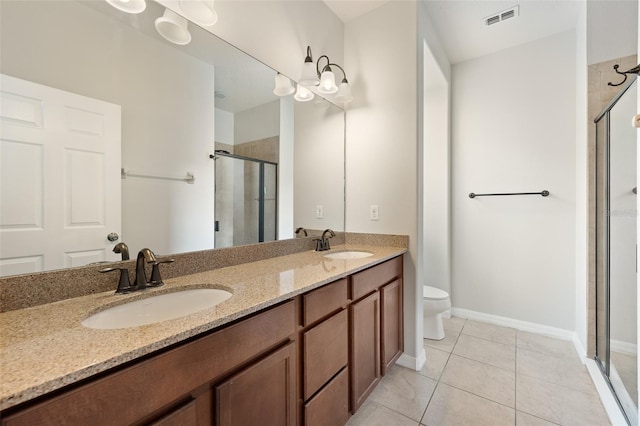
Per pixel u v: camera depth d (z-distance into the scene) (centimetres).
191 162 139
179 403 71
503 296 273
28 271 90
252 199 168
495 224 276
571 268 243
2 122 86
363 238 221
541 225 255
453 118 296
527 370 194
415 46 197
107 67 109
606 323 180
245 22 158
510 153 268
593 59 197
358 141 224
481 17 227
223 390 80
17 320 78
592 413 152
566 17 226
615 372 167
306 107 201
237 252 156
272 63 175
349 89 204
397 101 205
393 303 187
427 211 298
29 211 91
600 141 191
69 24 99
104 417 58
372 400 164
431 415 152
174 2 126
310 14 200
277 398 100
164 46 126
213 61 146
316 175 208
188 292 113
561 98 246
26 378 50
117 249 107
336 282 132
